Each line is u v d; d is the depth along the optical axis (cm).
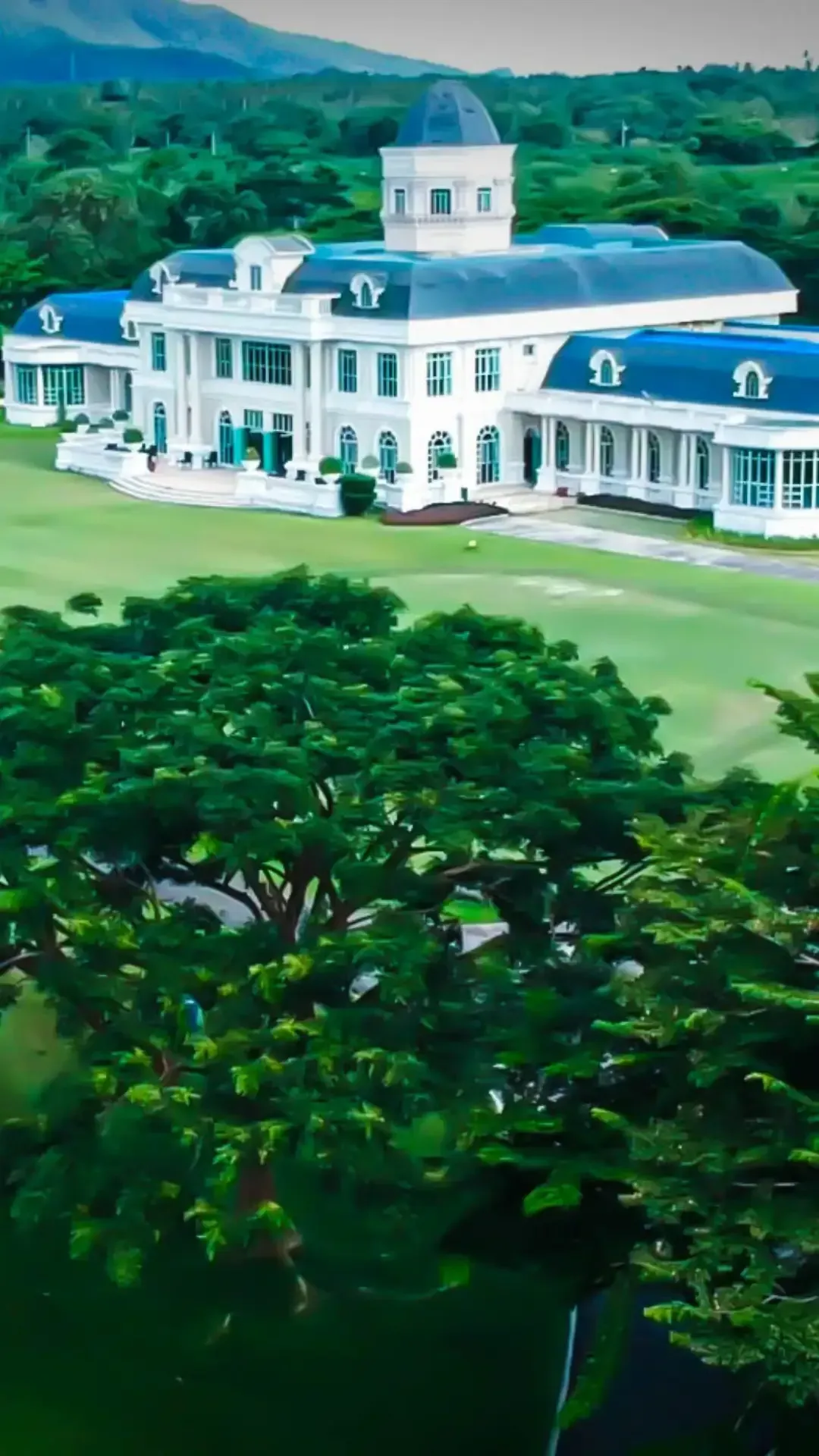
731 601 8962
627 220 15712
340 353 11662
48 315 14425
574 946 3728
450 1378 3612
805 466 10094
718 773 6706
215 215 17012
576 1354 3597
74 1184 3409
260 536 10594
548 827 3481
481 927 5066
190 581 4503
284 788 3472
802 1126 2706
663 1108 2889
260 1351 3694
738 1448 2973
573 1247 2959
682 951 2906
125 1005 3588
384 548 10225
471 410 11481
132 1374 3631
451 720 3656
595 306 11912
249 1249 3928
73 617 8600
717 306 12581
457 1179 3062
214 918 3684
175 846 3706
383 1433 3450
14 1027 4978
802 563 9662
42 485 12238
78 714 3812
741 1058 2728
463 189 12256
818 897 2959
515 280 11719
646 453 11119
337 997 3503
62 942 3666
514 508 11125
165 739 3672
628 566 9688
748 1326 2561
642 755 3994
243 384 12212
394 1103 3303
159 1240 3650
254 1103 3356
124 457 12212
